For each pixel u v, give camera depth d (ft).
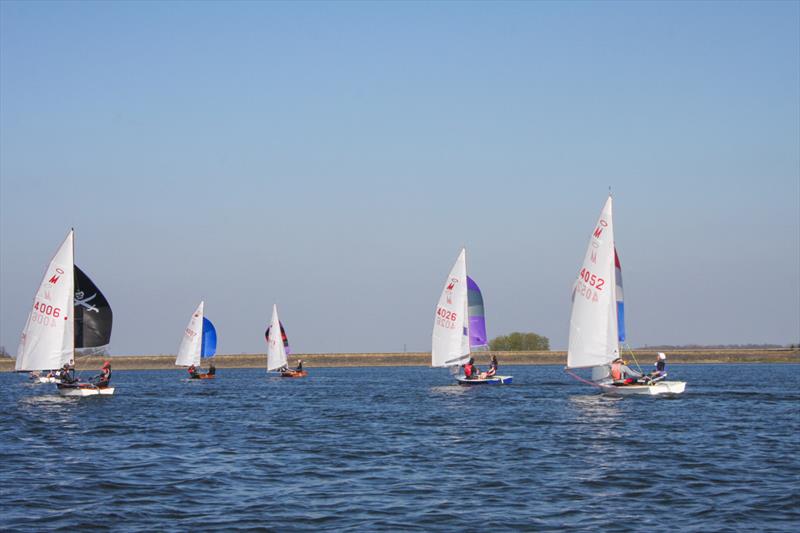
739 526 66.44
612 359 172.35
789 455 101.35
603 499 76.02
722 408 164.04
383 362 590.96
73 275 186.91
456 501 75.31
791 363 564.30
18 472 90.53
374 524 67.21
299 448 109.81
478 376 247.91
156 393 240.94
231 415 160.45
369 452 105.60
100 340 208.33
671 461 96.63
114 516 69.92
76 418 150.82
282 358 372.99
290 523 67.62
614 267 172.14
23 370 178.81
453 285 236.84
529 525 66.90
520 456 100.99
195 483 84.17
